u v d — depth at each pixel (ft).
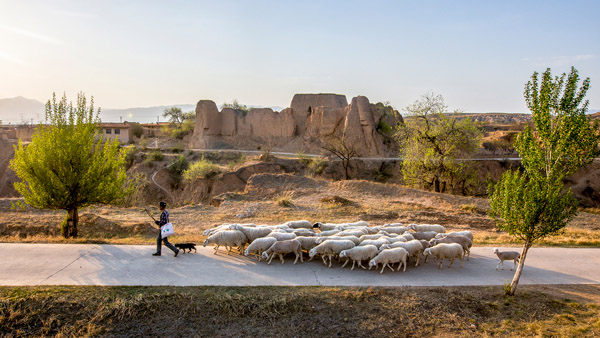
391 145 216.95
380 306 29.81
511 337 26.50
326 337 25.93
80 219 71.26
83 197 54.85
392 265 40.19
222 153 208.03
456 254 39.11
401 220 79.05
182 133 259.80
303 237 40.81
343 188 113.80
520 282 36.73
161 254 40.04
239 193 108.68
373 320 27.99
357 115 208.23
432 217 82.64
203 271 35.35
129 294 29.50
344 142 204.33
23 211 81.66
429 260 43.01
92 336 25.22
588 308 31.07
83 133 55.11
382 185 114.93
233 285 32.17
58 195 52.70
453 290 33.37
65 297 28.58
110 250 40.83
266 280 33.76
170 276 33.63
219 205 97.30
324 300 30.14
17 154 52.75
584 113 30.17
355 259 37.32
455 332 27.04
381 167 189.88
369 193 109.40
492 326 27.94
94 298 28.68
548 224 31.04
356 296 30.86
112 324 26.43
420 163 127.54
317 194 105.29
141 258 38.40
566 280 37.88
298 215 82.48
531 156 31.76
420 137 127.65
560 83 30.96
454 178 130.21
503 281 36.63
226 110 239.09
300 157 189.67
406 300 30.86
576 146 30.48
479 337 26.40
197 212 87.51
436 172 125.29
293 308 28.91
